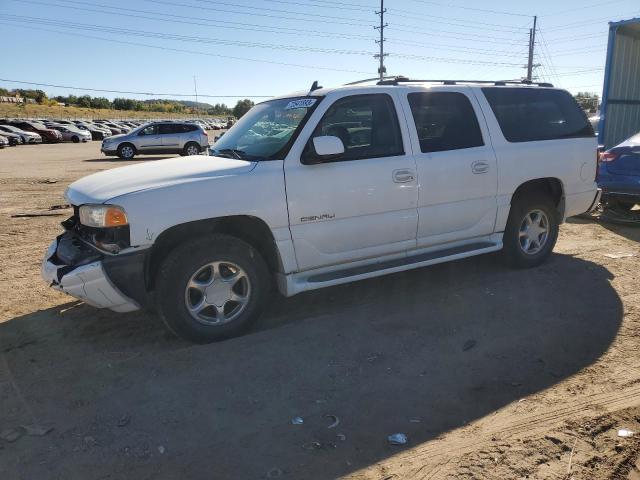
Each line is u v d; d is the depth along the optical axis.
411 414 3.18
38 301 5.15
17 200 11.34
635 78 12.62
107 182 4.12
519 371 3.65
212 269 4.07
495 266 5.92
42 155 27.33
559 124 5.82
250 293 4.22
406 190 4.70
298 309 4.85
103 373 3.73
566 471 2.66
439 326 4.39
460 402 3.30
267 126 4.71
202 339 4.11
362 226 4.55
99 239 3.88
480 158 5.11
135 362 3.88
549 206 5.75
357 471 2.70
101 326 4.52
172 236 4.07
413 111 4.86
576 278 5.50
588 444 2.87
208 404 3.32
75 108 96.38
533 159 5.46
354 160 4.48
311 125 4.35
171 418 3.18
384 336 4.23
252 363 3.83
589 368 3.67
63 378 3.67
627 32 11.80
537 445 2.87
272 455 2.84
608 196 7.88
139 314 4.75
